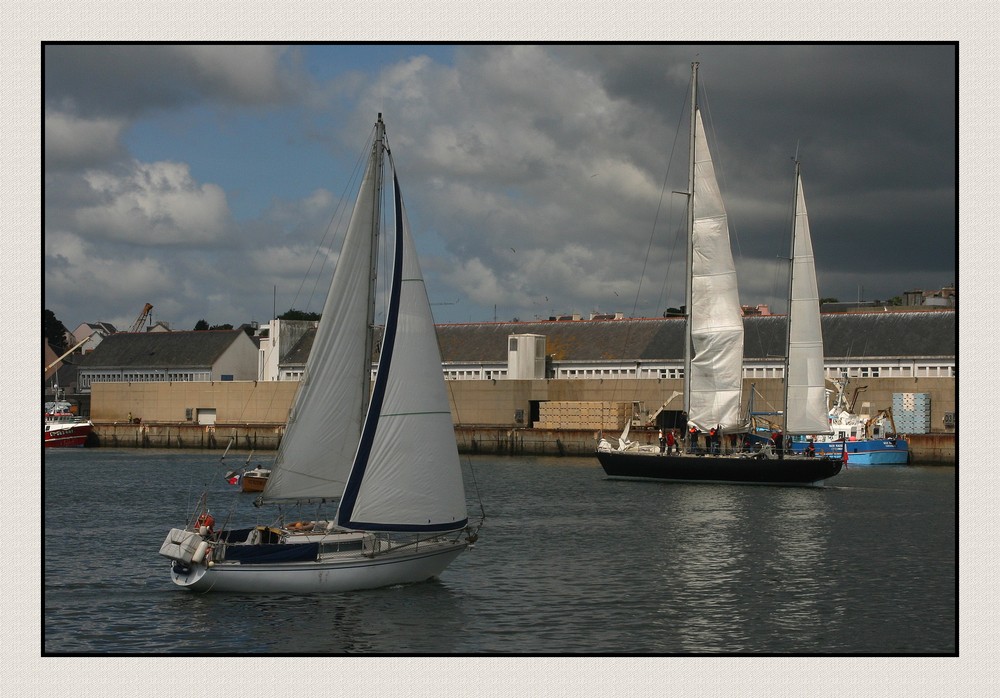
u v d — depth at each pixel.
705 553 40.69
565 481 70.00
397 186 31.66
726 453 71.31
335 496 32.16
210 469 82.44
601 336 115.88
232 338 139.25
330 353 31.73
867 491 63.81
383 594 32.09
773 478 66.50
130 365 140.75
